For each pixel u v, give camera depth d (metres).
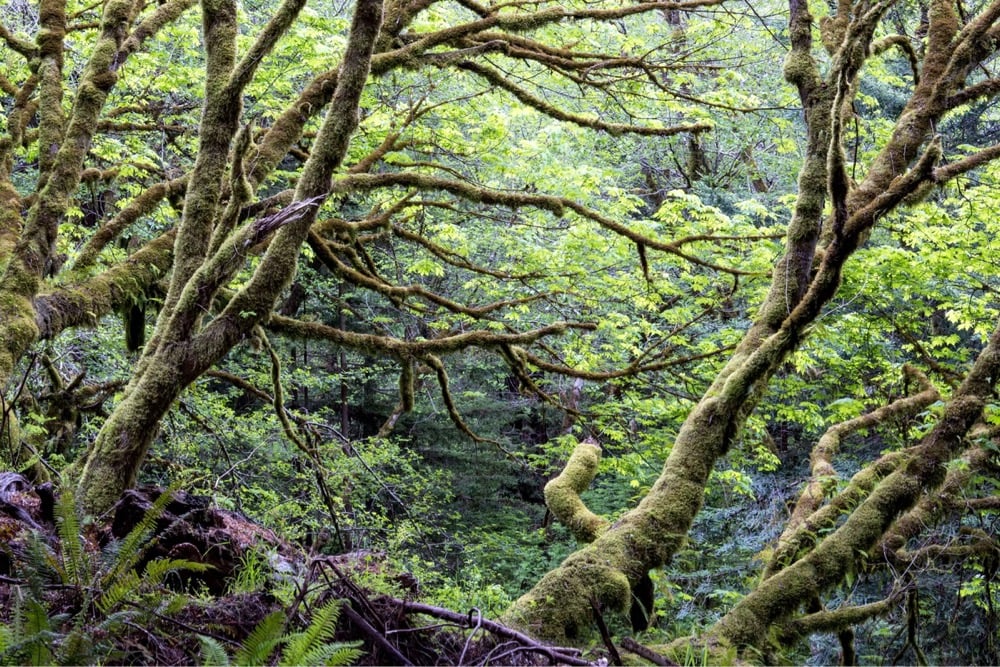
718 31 8.90
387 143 8.11
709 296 9.81
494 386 18.47
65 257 7.39
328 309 15.91
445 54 6.86
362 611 3.14
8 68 8.92
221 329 4.73
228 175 6.13
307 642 2.29
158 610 2.59
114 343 9.58
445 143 9.10
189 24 9.35
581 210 7.28
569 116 7.75
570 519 5.35
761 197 13.98
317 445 8.95
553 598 4.47
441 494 17.28
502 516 17.52
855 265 8.68
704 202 13.36
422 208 9.37
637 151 13.84
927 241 9.16
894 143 6.38
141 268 6.27
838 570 5.07
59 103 6.26
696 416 5.43
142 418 4.53
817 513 5.79
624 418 9.63
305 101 6.23
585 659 3.36
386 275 13.23
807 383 10.25
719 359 9.63
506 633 3.20
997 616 7.86
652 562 4.84
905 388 7.77
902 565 5.75
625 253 9.22
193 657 2.53
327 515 9.26
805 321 5.30
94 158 9.89
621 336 9.47
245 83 5.34
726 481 10.71
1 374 4.83
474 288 12.50
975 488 6.89
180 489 3.84
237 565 3.49
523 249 9.41
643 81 8.70
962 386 5.76
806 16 6.20
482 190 6.95
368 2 4.73
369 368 16.14
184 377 4.64
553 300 9.28
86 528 3.60
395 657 3.08
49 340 6.11
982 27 6.31
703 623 8.58
